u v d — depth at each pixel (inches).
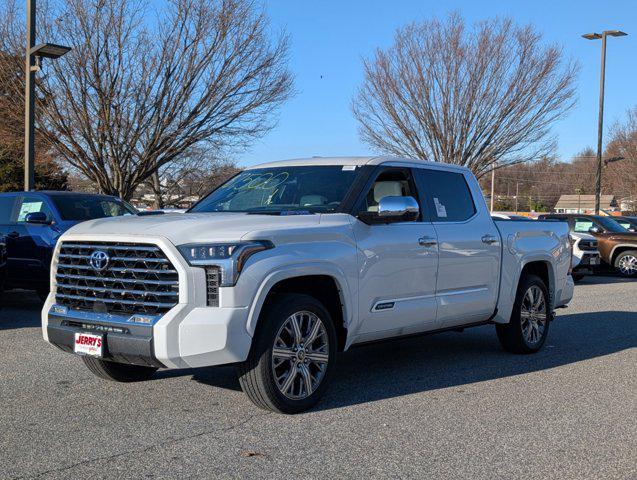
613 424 208.1
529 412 219.1
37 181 1179.9
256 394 203.2
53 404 218.1
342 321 224.4
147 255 195.5
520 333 304.0
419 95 972.6
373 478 162.9
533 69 970.7
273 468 167.5
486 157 995.3
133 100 773.3
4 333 341.7
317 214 222.4
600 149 1158.3
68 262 214.2
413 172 261.6
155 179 1220.5
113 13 749.3
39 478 159.2
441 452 181.0
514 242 294.0
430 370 276.4
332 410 216.4
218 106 814.5
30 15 593.3
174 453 176.2
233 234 196.4
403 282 240.8
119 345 195.3
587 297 554.3
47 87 755.4
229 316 188.9
